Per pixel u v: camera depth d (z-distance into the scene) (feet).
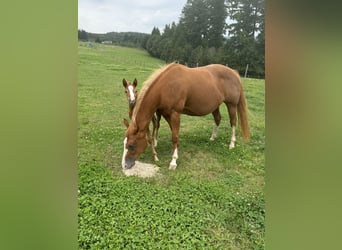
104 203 10.45
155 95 12.62
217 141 16.14
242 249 9.14
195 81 13.62
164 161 14.07
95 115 16.61
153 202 10.76
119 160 13.48
